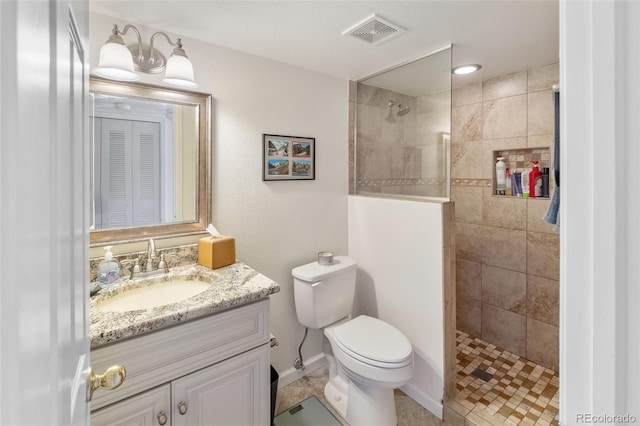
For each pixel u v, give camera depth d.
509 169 2.48
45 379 0.38
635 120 0.30
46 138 0.39
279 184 2.12
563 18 0.35
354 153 2.54
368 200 2.33
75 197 0.59
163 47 1.65
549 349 2.28
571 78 0.34
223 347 1.31
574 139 0.34
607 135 0.31
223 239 1.70
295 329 2.24
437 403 1.90
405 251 2.07
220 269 1.65
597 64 0.32
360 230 2.42
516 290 2.43
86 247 0.72
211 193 1.82
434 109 1.94
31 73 0.33
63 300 0.49
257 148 2.00
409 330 2.06
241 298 1.31
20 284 0.31
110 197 1.53
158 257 1.62
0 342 0.27
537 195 2.30
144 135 1.61
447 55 1.85
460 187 2.75
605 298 0.32
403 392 2.11
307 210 2.27
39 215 0.36
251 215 2.00
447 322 1.89
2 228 0.27
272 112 2.05
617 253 0.31
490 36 1.74
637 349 0.31
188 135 1.73
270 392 1.61
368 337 1.80
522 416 1.82
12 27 0.28
